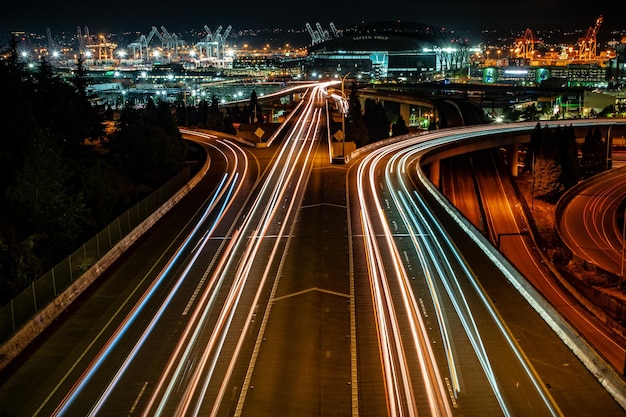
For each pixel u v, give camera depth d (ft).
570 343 120.57
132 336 127.44
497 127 525.75
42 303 137.28
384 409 99.14
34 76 307.37
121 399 103.09
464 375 109.70
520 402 101.30
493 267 167.02
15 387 108.37
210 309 140.15
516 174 502.38
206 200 255.09
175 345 122.62
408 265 168.76
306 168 331.57
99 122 346.33
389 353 117.80
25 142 232.73
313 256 176.96
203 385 106.83
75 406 101.40
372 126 588.91
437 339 123.75
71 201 195.62
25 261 163.63
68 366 115.65
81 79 346.95
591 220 344.28
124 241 187.83
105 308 143.02
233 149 406.41
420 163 352.28
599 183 418.92
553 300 217.56
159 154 307.99
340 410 99.04
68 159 232.32
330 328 128.77
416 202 248.32
